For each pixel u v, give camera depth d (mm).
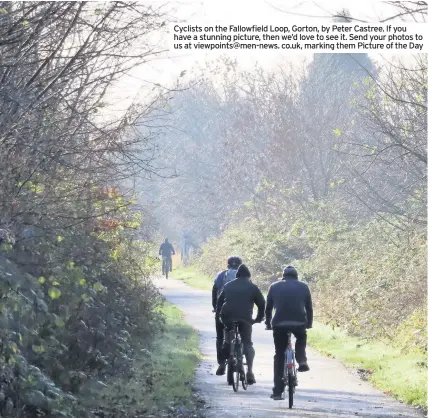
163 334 66625
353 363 57375
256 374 53000
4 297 28250
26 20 30922
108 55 34594
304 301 43156
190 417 37500
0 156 31203
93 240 41969
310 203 116750
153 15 34438
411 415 39031
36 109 33250
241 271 47375
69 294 34625
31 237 32844
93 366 41312
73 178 36188
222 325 49719
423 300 66375
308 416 38438
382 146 95500
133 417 36531
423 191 82812
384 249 81438
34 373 30359
